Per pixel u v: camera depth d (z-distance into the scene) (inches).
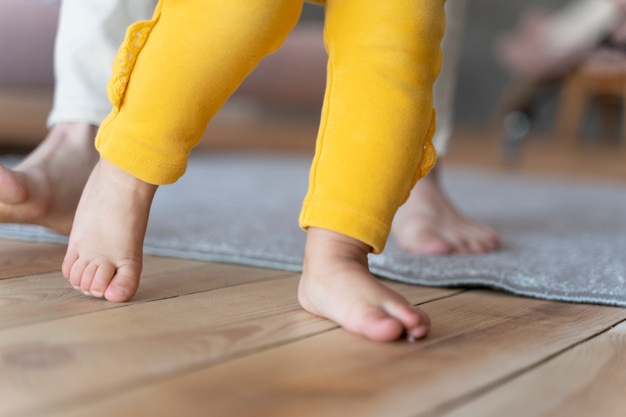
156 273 37.7
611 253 47.3
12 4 73.2
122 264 31.8
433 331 29.7
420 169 30.9
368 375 23.9
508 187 87.4
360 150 29.2
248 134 158.4
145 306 30.9
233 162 100.1
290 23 31.3
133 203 32.0
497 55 196.1
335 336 28.0
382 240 29.7
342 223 29.3
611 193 87.4
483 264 42.1
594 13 119.6
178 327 28.0
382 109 29.3
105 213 32.1
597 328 31.5
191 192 67.7
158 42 30.4
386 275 40.0
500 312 33.7
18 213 38.8
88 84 41.9
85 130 41.8
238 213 57.2
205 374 23.1
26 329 26.7
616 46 119.0
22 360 23.5
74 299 31.3
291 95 99.0
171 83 30.3
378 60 29.6
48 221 39.9
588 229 57.9
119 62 30.6
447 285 38.7
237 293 34.2
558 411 22.0
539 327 31.3
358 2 30.2
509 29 194.7
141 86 30.5
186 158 31.6
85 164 41.3
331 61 30.6
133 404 20.5
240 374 23.4
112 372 22.9
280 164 100.9
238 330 28.1
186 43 30.1
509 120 132.6
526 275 39.2
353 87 29.7
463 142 169.2
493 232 48.3
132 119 30.8
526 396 23.0
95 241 31.9
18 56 74.5
